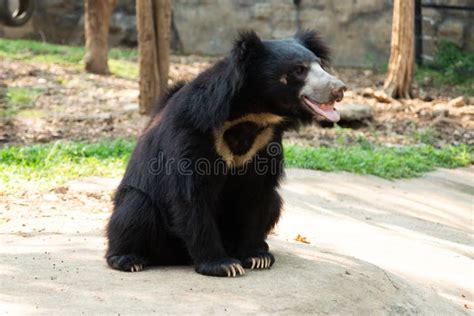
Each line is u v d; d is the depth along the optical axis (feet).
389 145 60.80
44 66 79.61
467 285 30.76
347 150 56.34
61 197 39.58
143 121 62.64
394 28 73.61
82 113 64.54
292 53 23.79
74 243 28.53
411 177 52.01
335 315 21.76
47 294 21.56
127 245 24.64
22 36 99.60
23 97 67.41
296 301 21.68
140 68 63.67
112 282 22.82
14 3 100.17
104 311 20.24
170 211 23.95
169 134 23.77
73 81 75.05
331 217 39.63
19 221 33.83
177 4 98.89
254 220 24.99
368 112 66.13
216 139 23.40
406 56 73.61
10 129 58.80
